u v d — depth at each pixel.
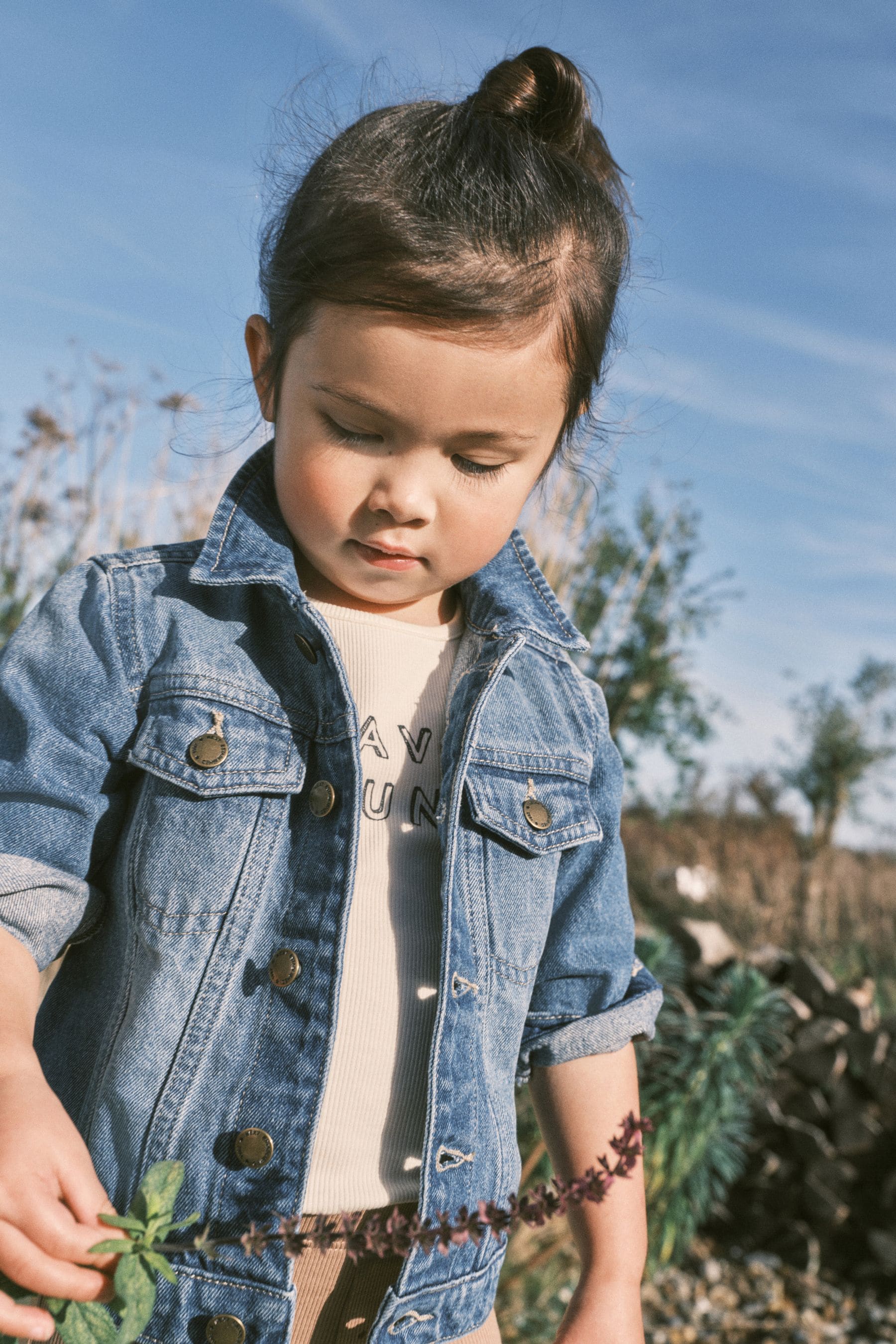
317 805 0.98
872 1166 3.61
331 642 1.00
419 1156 0.94
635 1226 1.06
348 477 0.92
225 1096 0.90
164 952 0.92
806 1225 3.63
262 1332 0.86
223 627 1.02
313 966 0.93
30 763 0.95
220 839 0.94
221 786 0.95
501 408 0.90
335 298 0.88
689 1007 3.14
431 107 1.05
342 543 0.95
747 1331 3.22
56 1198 0.73
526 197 0.96
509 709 1.12
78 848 0.95
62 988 0.99
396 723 1.05
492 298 0.87
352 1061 0.93
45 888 0.92
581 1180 0.73
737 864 7.86
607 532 3.98
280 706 1.00
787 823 9.28
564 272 0.97
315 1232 0.73
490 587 1.14
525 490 0.98
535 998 1.14
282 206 1.15
